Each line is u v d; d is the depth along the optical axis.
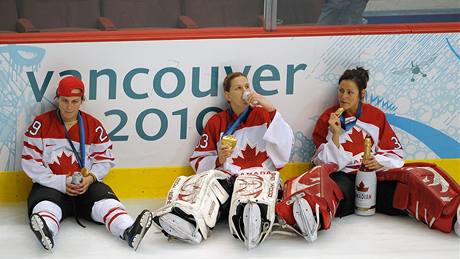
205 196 13.85
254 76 15.45
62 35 14.82
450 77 15.97
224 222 14.54
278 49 15.36
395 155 15.38
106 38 14.82
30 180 15.20
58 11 14.87
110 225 13.70
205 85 15.34
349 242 13.85
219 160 14.77
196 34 15.12
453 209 14.02
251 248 13.45
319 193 13.81
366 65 15.70
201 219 13.52
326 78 15.63
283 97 15.62
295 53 15.43
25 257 13.03
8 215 14.68
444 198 14.20
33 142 14.41
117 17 15.06
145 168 15.57
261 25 15.46
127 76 15.07
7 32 14.77
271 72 15.46
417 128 16.12
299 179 14.36
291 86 15.58
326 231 14.25
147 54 15.02
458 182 16.27
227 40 15.17
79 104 14.31
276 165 15.09
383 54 15.68
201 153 15.16
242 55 15.30
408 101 15.97
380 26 15.72
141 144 15.43
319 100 15.73
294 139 15.85
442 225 14.12
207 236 13.81
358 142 15.35
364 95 15.44
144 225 13.23
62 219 14.25
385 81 15.82
